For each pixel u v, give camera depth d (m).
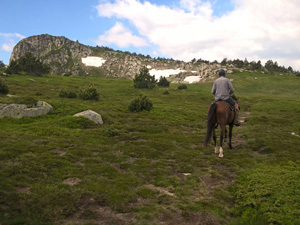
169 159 9.60
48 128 12.63
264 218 5.05
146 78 58.06
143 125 16.92
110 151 9.95
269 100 46.34
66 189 5.95
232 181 7.45
